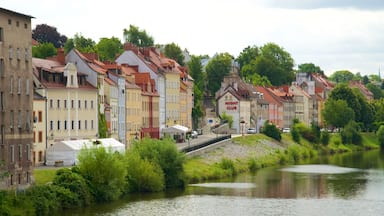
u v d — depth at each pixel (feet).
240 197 409.90
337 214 357.61
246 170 572.51
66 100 495.41
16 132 351.46
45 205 329.31
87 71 532.32
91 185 367.86
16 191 329.93
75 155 450.71
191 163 515.09
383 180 504.02
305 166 628.69
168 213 351.67
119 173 378.73
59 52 538.88
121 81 587.68
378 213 360.89
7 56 345.72
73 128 503.20
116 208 357.00
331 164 654.12
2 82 340.18
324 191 441.68
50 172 391.04
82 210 347.56
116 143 495.82
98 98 533.14
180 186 447.42
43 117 464.24
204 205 378.12
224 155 591.37
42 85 469.16
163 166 437.58
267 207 376.27
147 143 440.86
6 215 299.17
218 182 481.05
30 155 364.58
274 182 487.20
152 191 417.90
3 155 338.54
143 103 648.79
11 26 350.23
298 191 440.45
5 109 342.03
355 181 497.46
